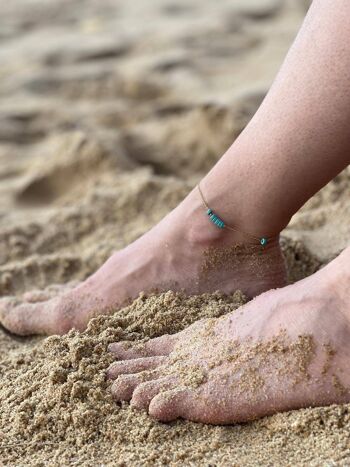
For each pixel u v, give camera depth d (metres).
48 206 1.01
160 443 0.50
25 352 0.61
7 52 1.70
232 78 1.42
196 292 0.63
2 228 0.89
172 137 1.16
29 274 0.77
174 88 1.40
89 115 1.31
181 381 0.53
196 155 1.11
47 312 0.65
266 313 0.54
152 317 0.61
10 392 0.56
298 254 0.71
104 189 0.97
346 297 0.52
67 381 0.54
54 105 1.36
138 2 2.12
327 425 0.49
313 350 0.51
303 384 0.51
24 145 1.21
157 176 1.07
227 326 0.56
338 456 0.46
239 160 0.58
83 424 0.52
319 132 0.53
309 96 0.52
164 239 0.64
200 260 0.63
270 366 0.52
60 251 0.85
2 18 2.00
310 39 0.53
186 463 0.48
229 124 1.11
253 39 1.66
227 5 1.99
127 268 0.65
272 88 0.56
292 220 0.79
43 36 1.82
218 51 1.59
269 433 0.50
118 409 0.53
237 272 0.63
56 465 0.49
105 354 0.57
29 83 1.47
